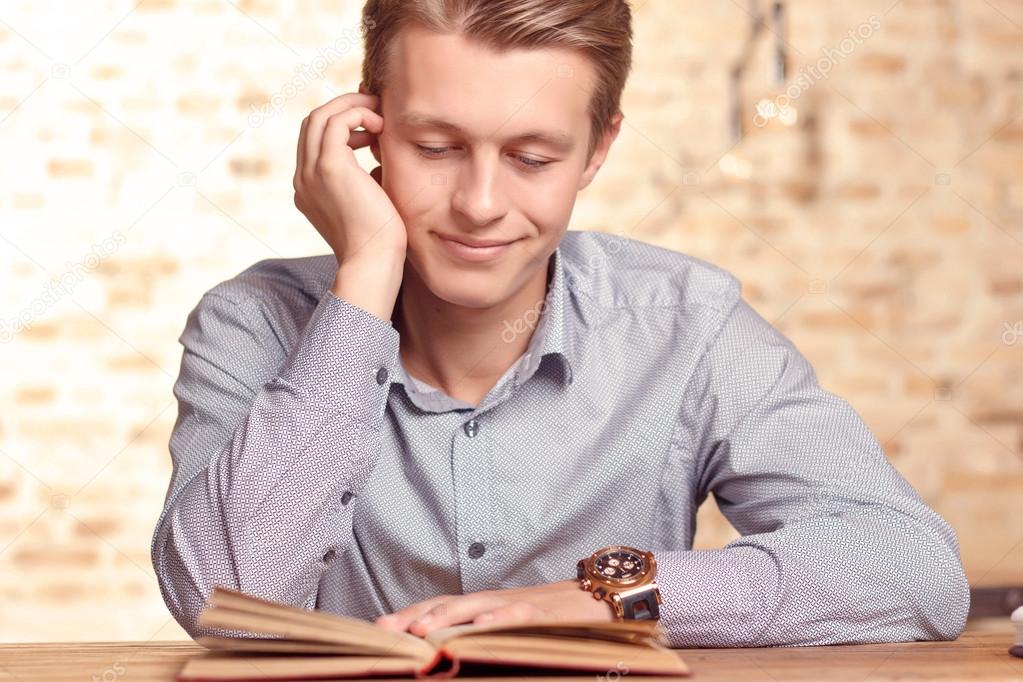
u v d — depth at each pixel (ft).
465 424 3.87
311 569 3.41
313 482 3.38
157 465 10.00
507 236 3.43
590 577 3.11
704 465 4.13
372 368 3.47
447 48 3.30
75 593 9.86
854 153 10.19
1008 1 10.31
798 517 3.78
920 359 10.25
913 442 10.21
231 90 9.99
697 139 10.13
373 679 2.48
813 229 10.19
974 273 10.29
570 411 3.94
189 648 3.27
